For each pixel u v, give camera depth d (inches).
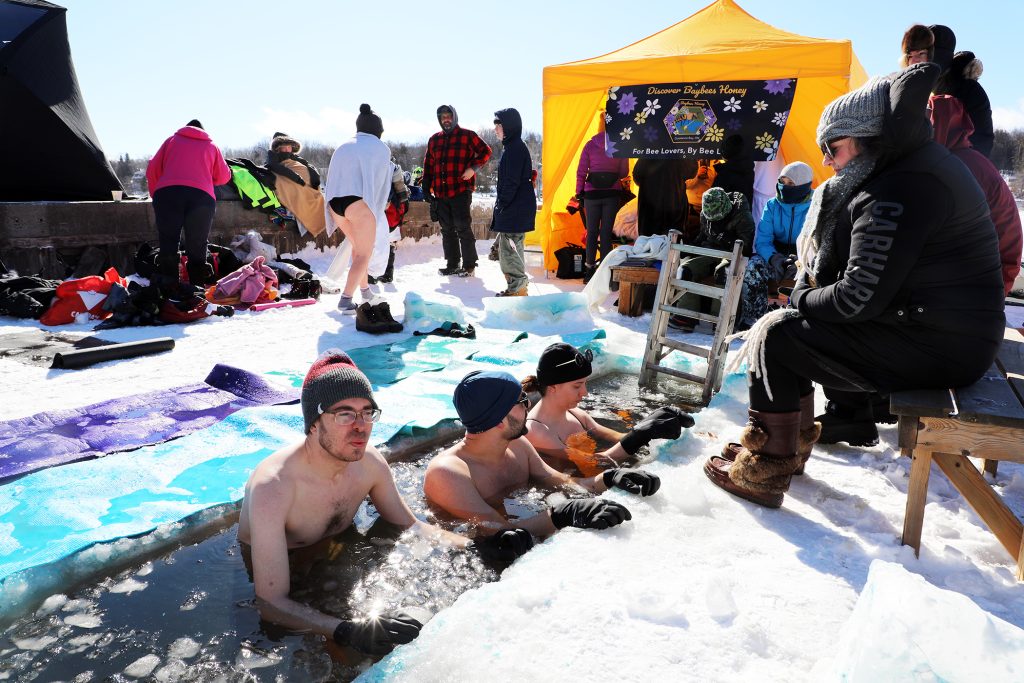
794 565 98.5
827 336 106.1
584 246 405.7
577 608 84.7
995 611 88.1
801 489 126.3
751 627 81.7
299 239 410.0
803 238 112.7
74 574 94.8
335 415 94.1
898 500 122.3
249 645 81.4
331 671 77.1
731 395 177.5
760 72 314.2
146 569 98.7
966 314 98.0
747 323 254.8
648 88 334.0
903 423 99.4
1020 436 94.0
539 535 112.7
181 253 325.4
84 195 366.3
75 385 177.6
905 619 63.0
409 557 101.4
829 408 152.0
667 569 95.8
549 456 143.6
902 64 183.0
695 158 330.6
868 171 101.2
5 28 342.0
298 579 95.7
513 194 307.0
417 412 157.3
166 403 159.8
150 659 78.8
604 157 351.9
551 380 147.1
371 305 245.4
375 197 267.9
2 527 104.7
